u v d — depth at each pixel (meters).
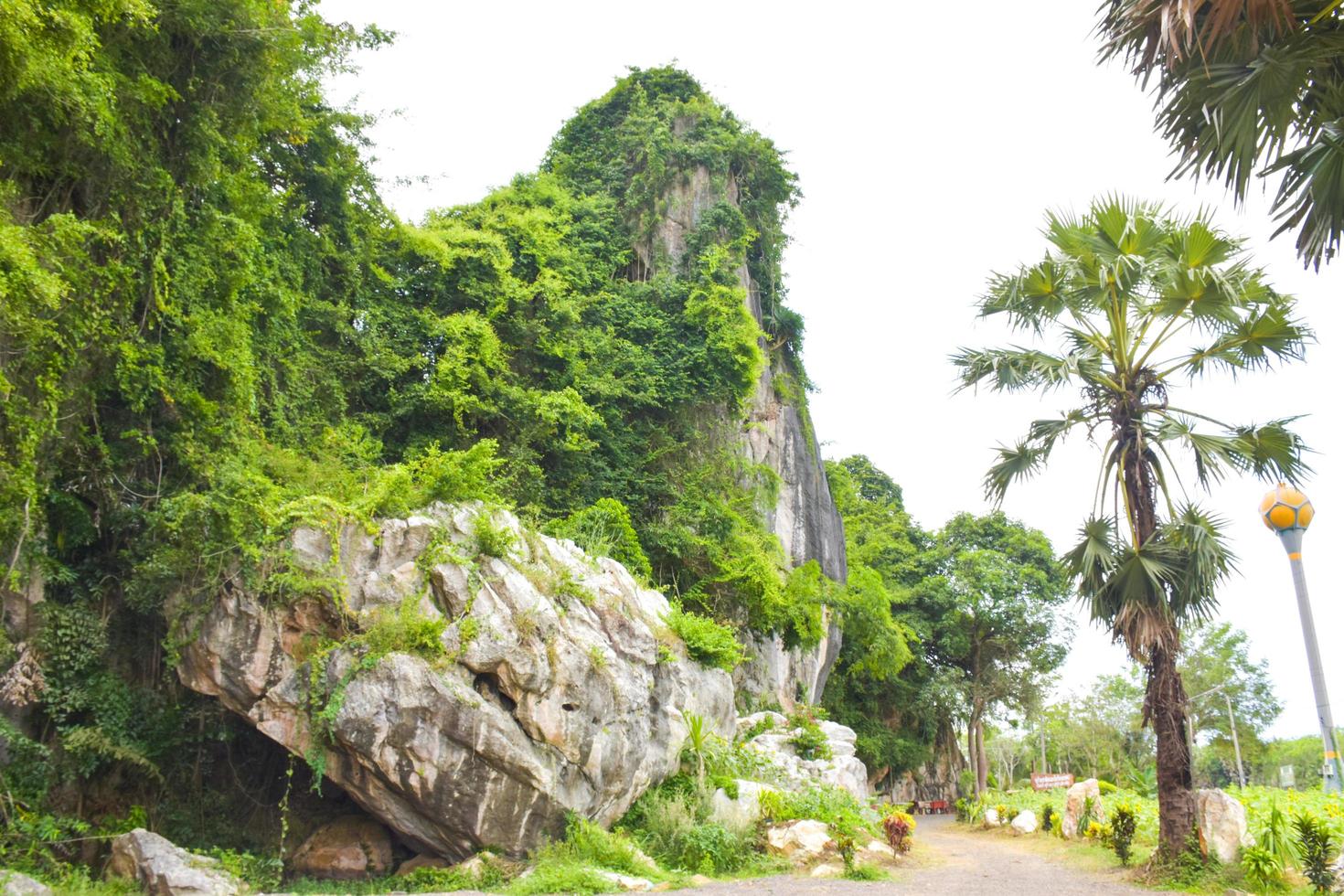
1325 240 7.57
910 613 39.72
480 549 13.38
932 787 46.28
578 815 12.85
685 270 29.56
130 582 12.39
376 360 20.23
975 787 39.50
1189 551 13.17
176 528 11.98
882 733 38.09
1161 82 8.25
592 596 14.50
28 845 10.47
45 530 11.95
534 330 23.55
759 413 31.73
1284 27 7.47
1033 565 41.47
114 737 11.95
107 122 10.90
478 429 22.00
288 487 13.62
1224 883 11.77
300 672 11.96
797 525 32.16
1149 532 13.74
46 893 8.70
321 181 19.53
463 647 12.38
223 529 12.13
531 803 12.38
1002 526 42.69
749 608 24.22
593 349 24.86
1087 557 13.64
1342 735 41.69
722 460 27.14
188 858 10.47
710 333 26.95
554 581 14.18
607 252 29.67
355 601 12.45
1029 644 40.53
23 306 9.27
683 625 17.11
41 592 12.03
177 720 12.75
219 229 13.57
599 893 11.11
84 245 11.36
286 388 17.09
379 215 21.31
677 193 31.41
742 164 33.78
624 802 14.03
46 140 10.71
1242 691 43.19
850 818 16.19
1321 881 11.12
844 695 38.50
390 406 20.59
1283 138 7.85
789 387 34.25
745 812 14.77
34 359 10.38
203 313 13.52
